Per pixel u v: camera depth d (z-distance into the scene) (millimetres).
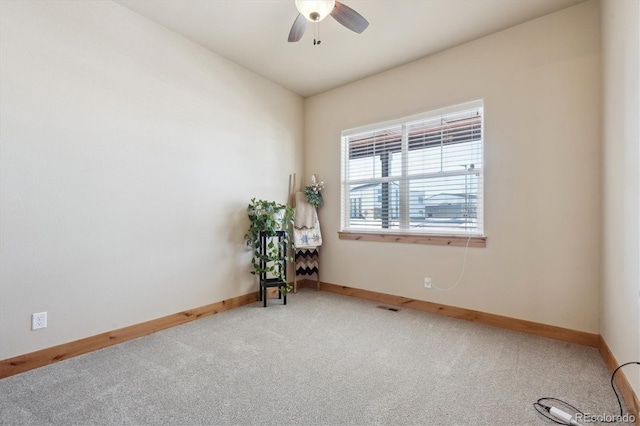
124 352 2332
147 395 1762
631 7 1676
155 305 2777
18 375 1994
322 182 4262
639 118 1539
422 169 3420
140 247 2688
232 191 3484
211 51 3266
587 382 1903
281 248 3824
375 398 1738
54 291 2201
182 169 3010
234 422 1539
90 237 2387
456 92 3131
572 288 2523
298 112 4367
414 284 3418
